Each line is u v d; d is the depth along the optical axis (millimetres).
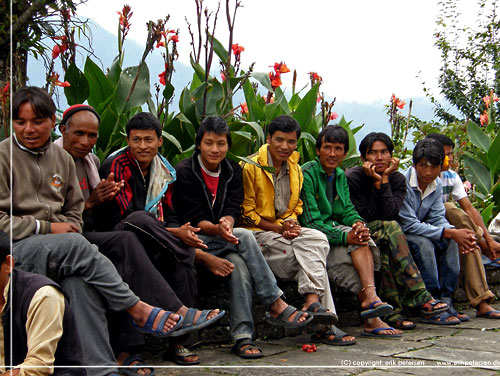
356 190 3920
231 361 2814
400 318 3727
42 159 2562
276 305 3035
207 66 3812
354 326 3902
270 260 3281
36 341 1882
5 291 1941
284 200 3521
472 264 4199
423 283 3695
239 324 2951
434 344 3230
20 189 2480
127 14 3910
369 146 3922
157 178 2986
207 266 2979
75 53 3775
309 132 4555
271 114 4281
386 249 3750
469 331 3652
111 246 2588
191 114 3988
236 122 3975
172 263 2842
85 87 3695
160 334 2422
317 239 3223
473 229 4223
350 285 3488
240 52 4004
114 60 3992
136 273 2561
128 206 2867
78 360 2014
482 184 5898
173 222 3047
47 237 2365
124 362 2518
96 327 2336
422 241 3943
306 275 3166
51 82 3523
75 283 2338
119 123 3787
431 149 3969
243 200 3340
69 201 2676
